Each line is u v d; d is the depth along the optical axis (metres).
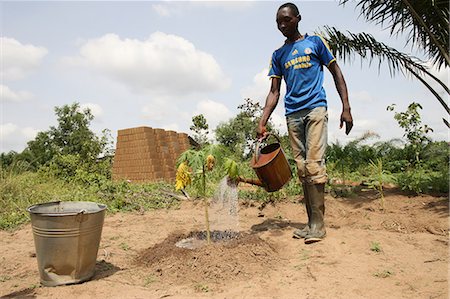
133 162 12.78
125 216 6.52
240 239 3.94
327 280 3.03
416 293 2.70
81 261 3.21
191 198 7.96
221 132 23.84
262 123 4.40
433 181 7.06
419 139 9.23
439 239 4.03
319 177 4.02
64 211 3.59
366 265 3.29
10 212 6.93
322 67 4.26
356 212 5.73
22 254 4.32
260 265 3.41
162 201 7.81
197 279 3.22
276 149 4.13
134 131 12.91
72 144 32.88
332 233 4.22
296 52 4.18
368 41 7.46
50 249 3.12
